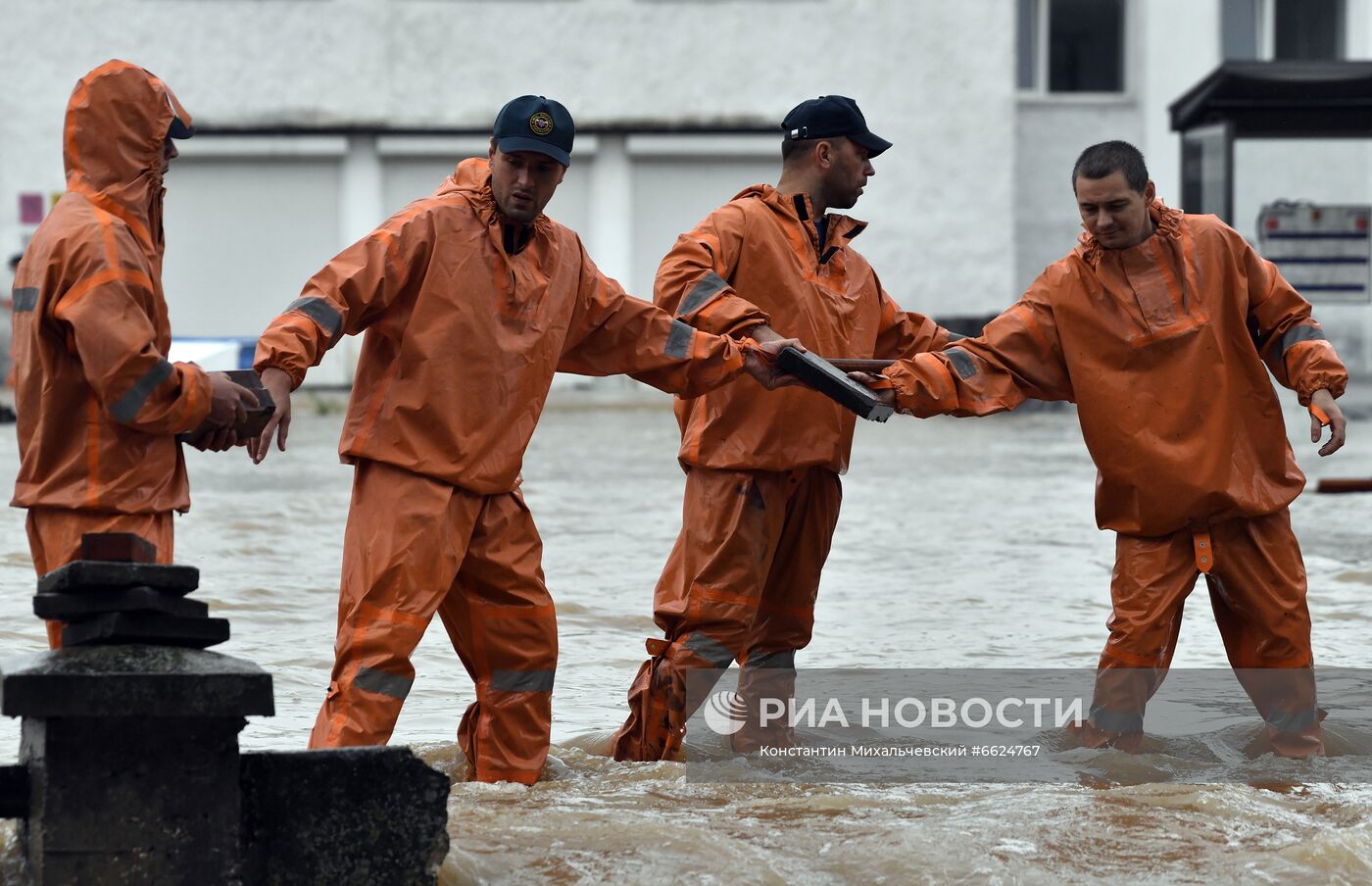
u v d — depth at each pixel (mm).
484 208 12578
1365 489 33312
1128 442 13641
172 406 11164
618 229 67938
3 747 13094
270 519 27562
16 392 11656
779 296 14359
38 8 66000
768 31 67812
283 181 67250
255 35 66625
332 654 17469
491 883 9648
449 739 14094
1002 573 23859
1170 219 13812
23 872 9062
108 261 11164
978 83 68625
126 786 8734
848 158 14609
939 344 15648
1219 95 44375
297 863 9055
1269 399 13867
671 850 10211
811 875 10016
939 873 9938
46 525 11461
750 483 14070
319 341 11992
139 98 11688
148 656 8812
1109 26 72812
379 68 67125
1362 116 44594
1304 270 43188
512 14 67250
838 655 18062
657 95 67625
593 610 20609
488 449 12516
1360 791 12500
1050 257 72500
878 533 27906
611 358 13422
